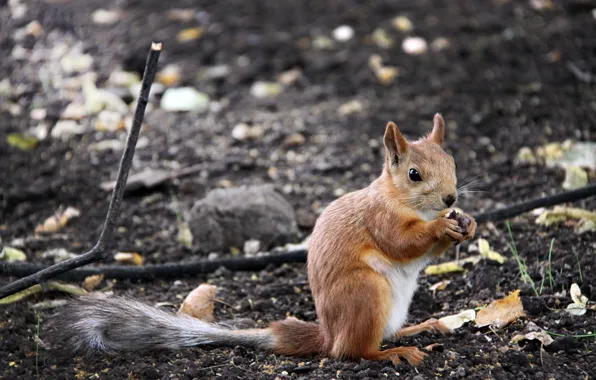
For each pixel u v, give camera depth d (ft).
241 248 35.83
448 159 26.09
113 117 48.65
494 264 31.55
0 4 62.85
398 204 25.75
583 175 38.11
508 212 35.14
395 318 26.09
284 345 26.58
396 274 25.96
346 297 25.02
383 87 52.06
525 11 60.39
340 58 55.47
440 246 26.30
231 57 56.18
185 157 44.52
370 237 25.85
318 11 62.59
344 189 40.86
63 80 52.60
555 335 26.22
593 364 24.91
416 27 59.21
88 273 32.73
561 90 49.47
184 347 26.78
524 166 41.42
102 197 40.37
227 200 36.17
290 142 45.78
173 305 30.83
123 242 36.40
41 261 34.01
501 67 53.11
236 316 30.09
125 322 26.71
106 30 59.06
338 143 45.65
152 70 25.22
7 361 26.50
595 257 30.86
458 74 52.70
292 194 40.57
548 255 31.76
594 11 55.77
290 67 54.95
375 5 63.05
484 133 45.50
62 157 44.24
